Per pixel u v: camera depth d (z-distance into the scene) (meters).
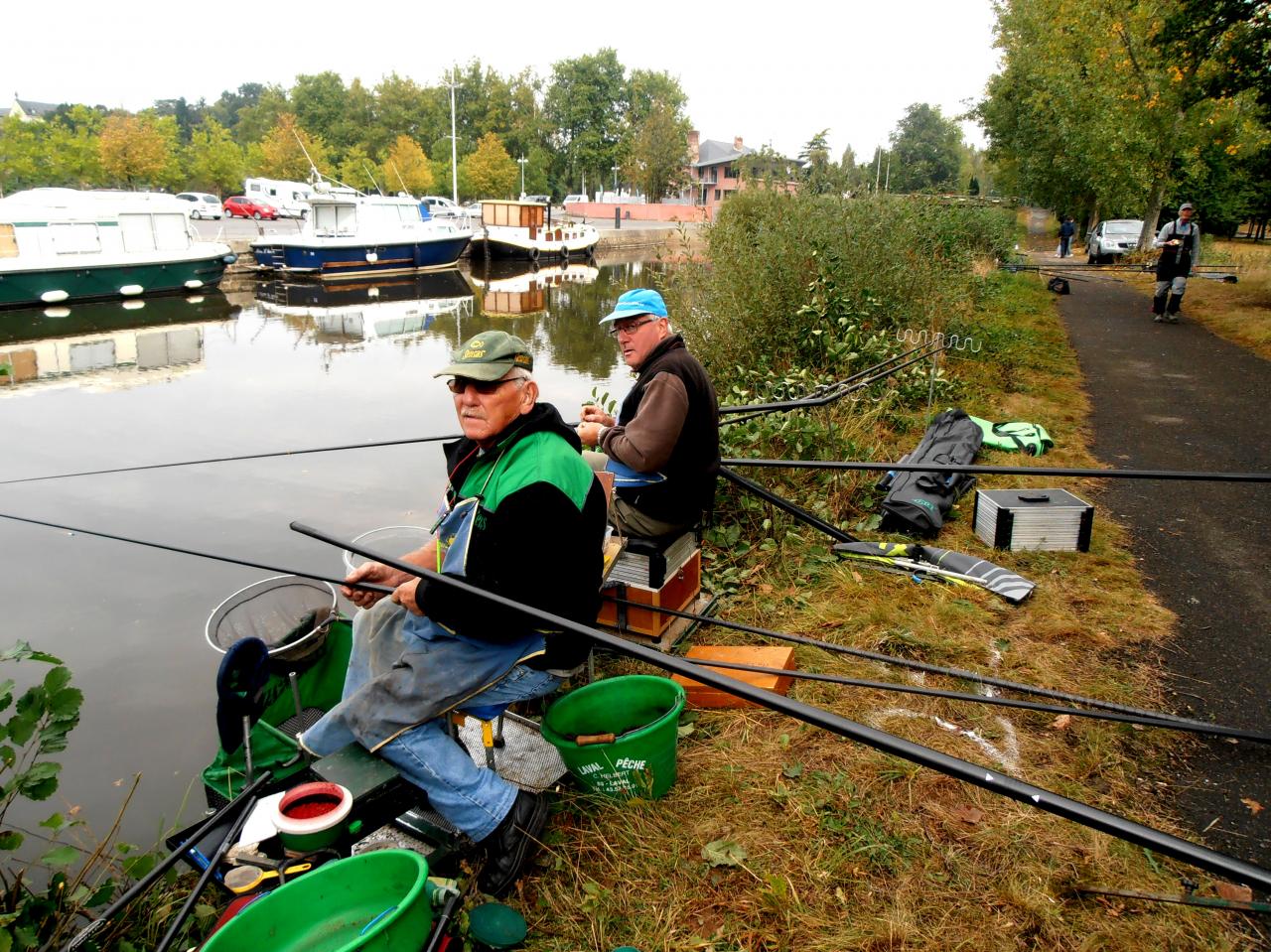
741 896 2.65
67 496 7.61
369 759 2.67
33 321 18.20
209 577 6.00
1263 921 2.52
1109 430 7.54
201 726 4.34
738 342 8.59
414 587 2.61
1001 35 32.03
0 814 2.72
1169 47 14.02
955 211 14.78
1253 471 6.39
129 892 2.49
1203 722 3.41
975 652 3.93
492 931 2.48
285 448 9.07
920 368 8.05
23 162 37.84
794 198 11.14
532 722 3.44
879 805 2.99
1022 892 2.61
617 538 4.00
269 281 26.47
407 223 28.92
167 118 45.66
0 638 5.21
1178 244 12.78
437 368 13.50
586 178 85.50
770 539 5.06
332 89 77.19
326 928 2.21
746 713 3.53
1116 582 4.61
